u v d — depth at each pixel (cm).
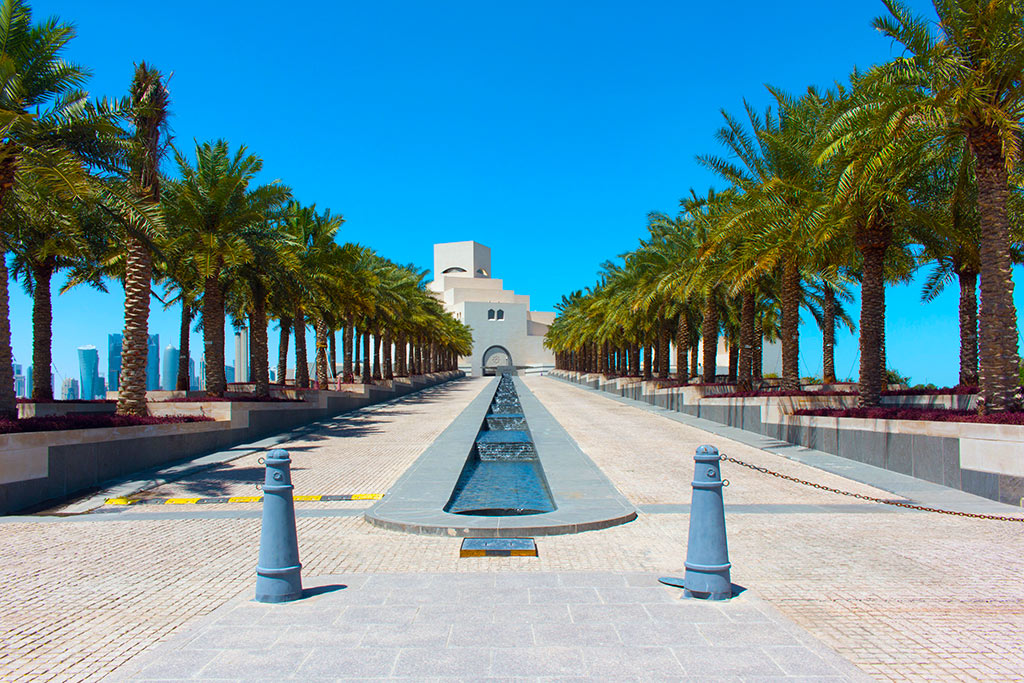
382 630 488
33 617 573
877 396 1712
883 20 1277
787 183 1891
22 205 1534
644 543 823
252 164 2189
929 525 915
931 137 1363
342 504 1113
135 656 486
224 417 1927
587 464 1455
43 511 1102
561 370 9781
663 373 3959
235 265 2058
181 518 1005
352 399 3344
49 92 1346
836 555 753
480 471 1688
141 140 1650
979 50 1217
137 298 1662
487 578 629
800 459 1562
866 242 1689
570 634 477
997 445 1098
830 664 424
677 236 2894
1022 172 1658
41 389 2438
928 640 496
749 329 2638
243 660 435
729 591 559
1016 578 663
